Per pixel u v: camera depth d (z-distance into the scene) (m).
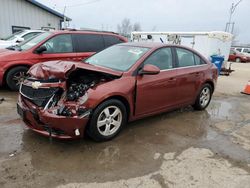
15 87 6.27
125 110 3.93
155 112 4.52
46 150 3.42
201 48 13.09
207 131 4.54
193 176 3.05
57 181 2.79
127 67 4.11
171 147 3.78
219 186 2.90
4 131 3.92
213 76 5.75
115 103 3.73
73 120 3.28
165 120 4.93
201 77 5.36
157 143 3.88
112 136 3.85
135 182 2.87
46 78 3.45
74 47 6.84
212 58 12.63
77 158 3.28
